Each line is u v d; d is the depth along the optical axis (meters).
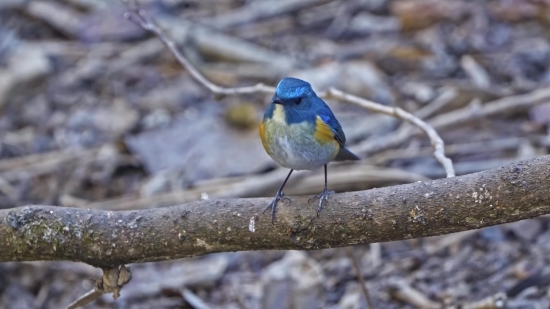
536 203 5.50
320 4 17.55
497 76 14.28
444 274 10.04
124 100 14.60
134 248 6.46
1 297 10.58
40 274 10.89
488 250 10.39
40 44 16.56
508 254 10.21
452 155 12.29
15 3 17.45
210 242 6.37
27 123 14.34
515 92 13.44
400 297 9.63
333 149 7.42
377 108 8.58
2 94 14.81
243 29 16.80
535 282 9.28
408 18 16.09
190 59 15.52
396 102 13.72
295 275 9.96
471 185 5.70
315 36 16.41
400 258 10.56
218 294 10.39
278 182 11.28
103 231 6.47
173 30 15.99
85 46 16.59
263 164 12.16
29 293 10.66
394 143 12.30
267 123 7.34
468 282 9.77
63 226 6.51
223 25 16.77
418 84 14.22
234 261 11.01
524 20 16.03
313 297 9.69
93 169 12.80
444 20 16.14
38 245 6.57
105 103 14.57
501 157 12.09
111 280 6.73
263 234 6.25
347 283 10.16
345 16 17.05
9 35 16.78
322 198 6.17
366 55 15.34
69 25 17.00
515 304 9.04
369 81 14.01
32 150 13.52
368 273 10.30
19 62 15.70
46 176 12.76
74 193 12.34
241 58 15.44
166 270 10.89
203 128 13.22
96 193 12.35
